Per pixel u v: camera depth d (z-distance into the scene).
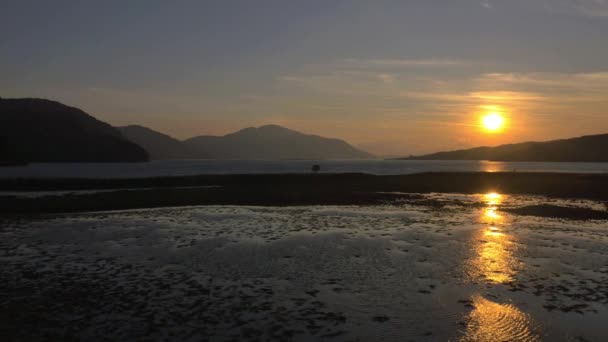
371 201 30.84
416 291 10.59
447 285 11.05
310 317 8.95
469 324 8.64
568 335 8.19
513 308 9.49
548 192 38.28
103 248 15.23
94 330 8.26
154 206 27.69
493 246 15.51
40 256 14.09
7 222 20.97
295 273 12.12
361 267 12.73
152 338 7.93
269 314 9.09
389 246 15.52
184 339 7.89
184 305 9.59
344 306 9.58
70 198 31.42
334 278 11.65
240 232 18.20
